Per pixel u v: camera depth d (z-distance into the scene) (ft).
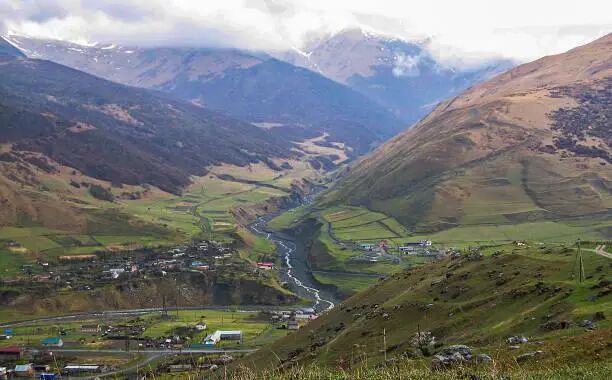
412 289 453.99
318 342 432.25
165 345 647.15
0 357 610.65
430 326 357.41
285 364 393.29
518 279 374.22
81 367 550.77
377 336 381.60
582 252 392.27
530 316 298.56
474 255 476.95
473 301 365.40
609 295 286.05
